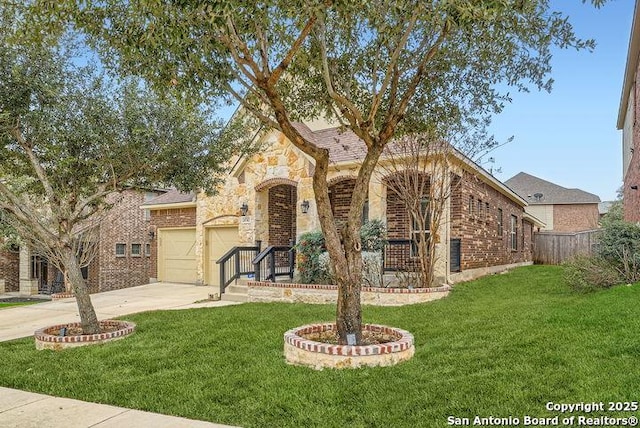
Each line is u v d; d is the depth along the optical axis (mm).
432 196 10797
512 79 6820
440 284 11773
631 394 3885
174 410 4398
